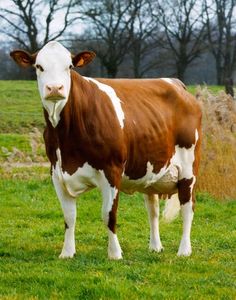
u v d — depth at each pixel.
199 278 8.44
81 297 7.55
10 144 27.33
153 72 88.62
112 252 9.39
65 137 8.93
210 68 97.19
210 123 16.14
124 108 9.41
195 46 76.69
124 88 9.73
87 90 9.11
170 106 10.12
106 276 8.23
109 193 9.13
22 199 15.55
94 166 9.05
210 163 16.03
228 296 7.61
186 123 10.19
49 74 8.53
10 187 17.05
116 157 9.12
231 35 83.19
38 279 8.20
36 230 12.11
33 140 19.31
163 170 9.89
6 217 13.58
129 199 15.62
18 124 35.47
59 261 9.16
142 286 7.96
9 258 9.56
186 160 10.20
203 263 9.30
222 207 14.91
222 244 10.97
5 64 79.62
